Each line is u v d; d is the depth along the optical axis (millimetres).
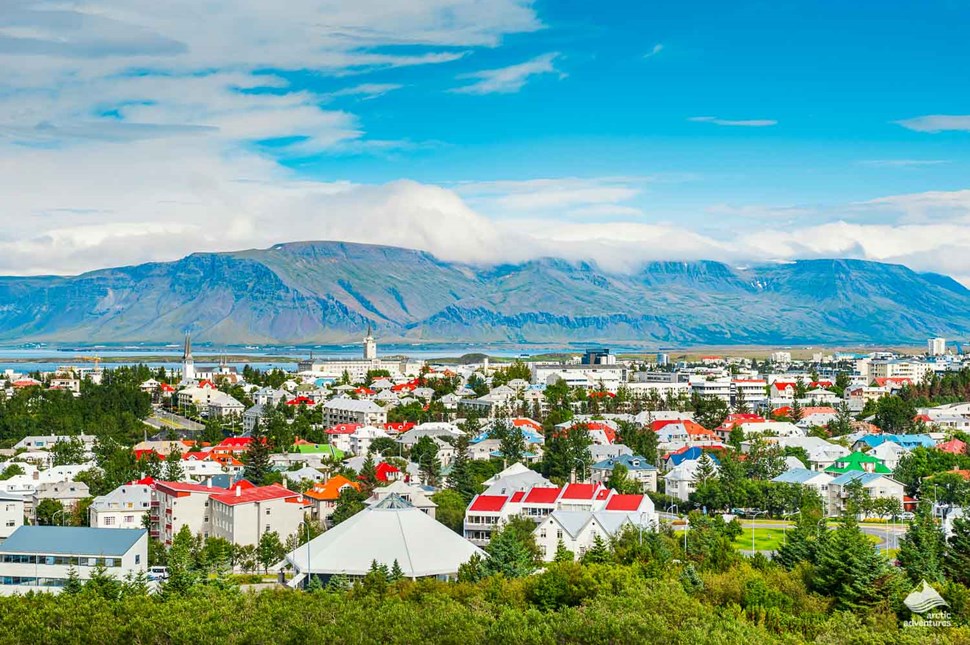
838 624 191625
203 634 192625
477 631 189000
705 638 179375
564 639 188625
